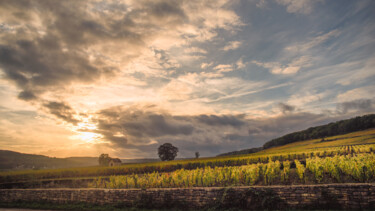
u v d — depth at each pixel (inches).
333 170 621.9
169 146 4510.3
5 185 1300.4
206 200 541.3
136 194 612.4
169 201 575.2
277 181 695.7
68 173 1688.0
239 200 508.4
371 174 577.6
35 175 1617.9
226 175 748.6
